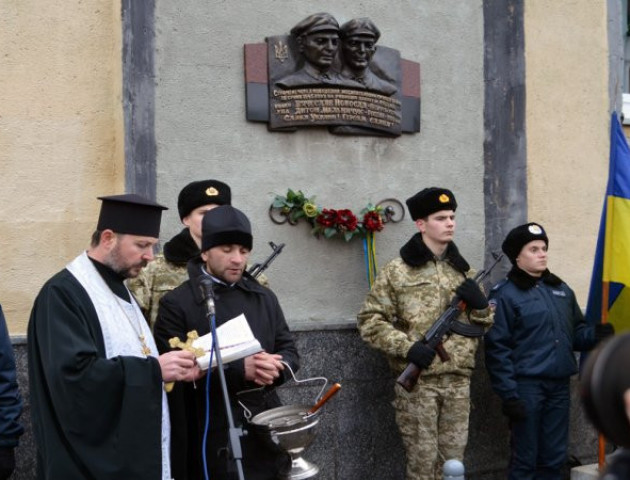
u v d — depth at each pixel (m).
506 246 5.10
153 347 3.34
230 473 3.40
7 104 4.48
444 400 4.59
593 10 6.12
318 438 4.97
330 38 5.03
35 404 3.15
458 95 5.62
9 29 4.49
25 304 4.47
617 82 6.22
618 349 1.45
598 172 6.11
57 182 4.58
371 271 5.26
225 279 3.57
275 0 5.08
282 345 3.76
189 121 4.83
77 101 4.64
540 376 4.88
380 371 5.17
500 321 4.91
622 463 1.50
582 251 6.02
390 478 5.17
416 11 5.50
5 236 4.45
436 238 4.68
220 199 4.12
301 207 5.05
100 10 4.71
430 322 4.59
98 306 3.15
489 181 5.70
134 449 2.98
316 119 5.09
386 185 5.37
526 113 5.81
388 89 5.29
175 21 4.81
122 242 3.22
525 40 5.83
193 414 3.54
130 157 4.65
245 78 4.97
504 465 5.49
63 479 3.01
